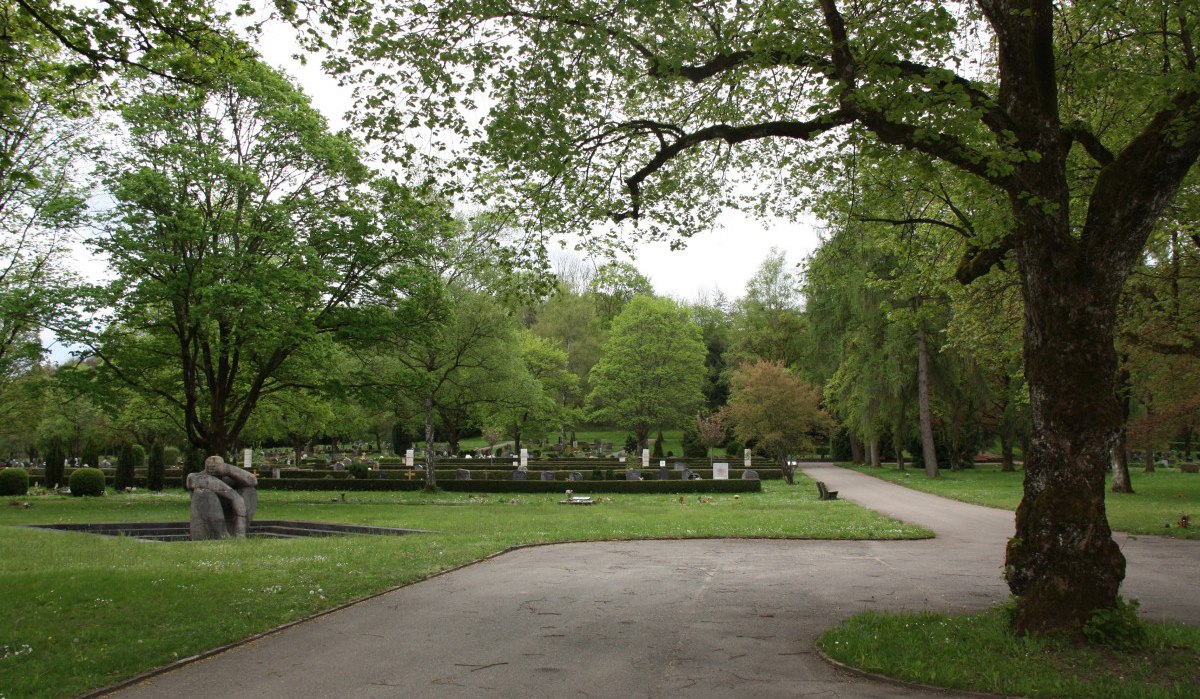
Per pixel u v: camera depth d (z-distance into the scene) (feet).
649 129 34.19
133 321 84.28
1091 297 23.73
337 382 94.58
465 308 110.11
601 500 96.12
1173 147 22.76
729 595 33.42
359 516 72.28
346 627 27.12
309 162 87.66
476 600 32.19
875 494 99.09
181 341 85.05
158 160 80.74
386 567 39.63
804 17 29.76
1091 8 34.22
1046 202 23.62
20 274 89.45
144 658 22.24
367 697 19.36
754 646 24.47
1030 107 25.25
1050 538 23.40
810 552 48.32
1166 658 21.03
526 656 23.27
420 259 96.73
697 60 31.63
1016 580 24.40
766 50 26.76
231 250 83.35
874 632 24.89
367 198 88.17
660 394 180.24
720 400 240.94
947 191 46.55
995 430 154.81
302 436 163.73
